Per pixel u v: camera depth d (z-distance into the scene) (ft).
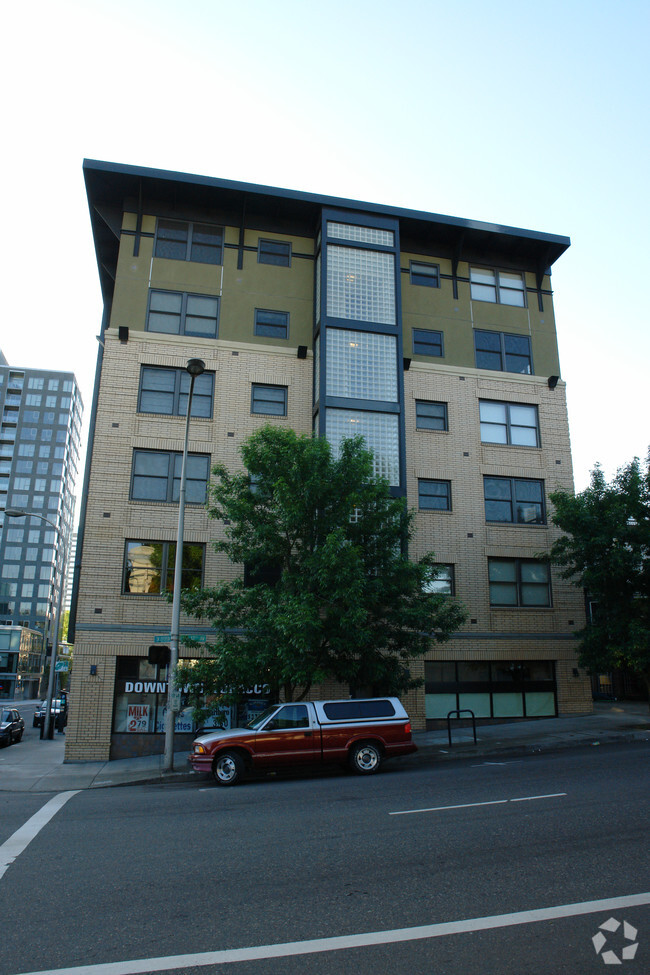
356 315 74.84
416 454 75.66
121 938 16.69
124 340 70.90
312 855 23.59
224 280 75.66
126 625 64.18
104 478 67.15
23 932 17.17
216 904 18.95
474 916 17.52
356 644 49.39
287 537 53.67
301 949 15.83
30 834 28.37
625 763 42.55
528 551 75.92
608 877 20.16
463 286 82.94
